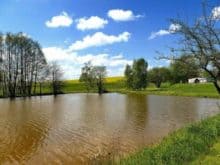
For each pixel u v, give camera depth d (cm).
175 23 1456
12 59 9306
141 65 12550
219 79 1478
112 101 7150
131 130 3033
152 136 2698
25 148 2381
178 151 1395
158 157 1332
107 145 2403
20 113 4666
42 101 7312
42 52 9931
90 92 12700
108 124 3444
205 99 7450
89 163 1717
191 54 1448
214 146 1505
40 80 10119
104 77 13125
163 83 16275
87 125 3391
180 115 4184
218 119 2203
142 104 6134
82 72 13325
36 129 3180
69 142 2552
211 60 1397
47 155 2172
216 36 1395
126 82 13038
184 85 12288
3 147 2417
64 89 13788
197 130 1888
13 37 9300
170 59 1473
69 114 4475
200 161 1269
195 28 1427
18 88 9581
